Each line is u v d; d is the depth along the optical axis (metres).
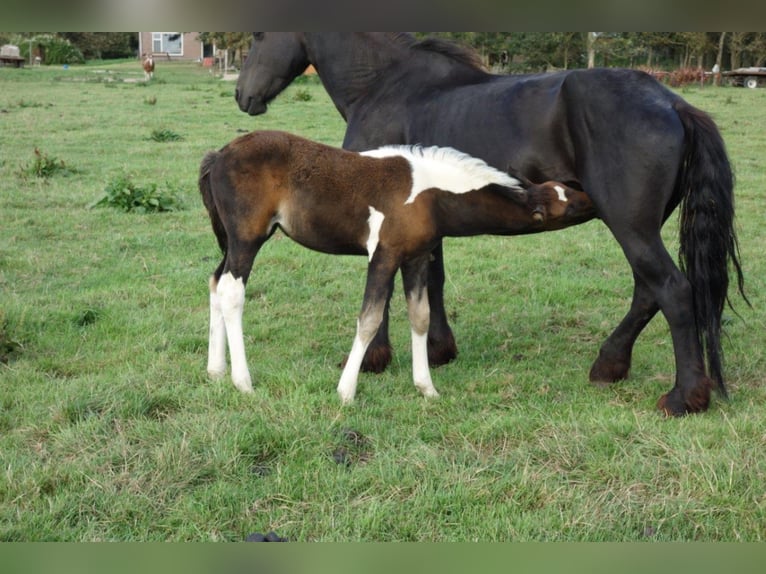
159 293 6.54
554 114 4.32
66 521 3.32
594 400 4.55
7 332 5.35
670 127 4.04
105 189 9.73
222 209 4.49
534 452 3.87
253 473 3.70
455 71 5.02
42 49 46.31
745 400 4.50
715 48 35.25
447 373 5.07
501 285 7.04
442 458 3.83
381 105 5.21
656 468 3.65
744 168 12.21
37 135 14.88
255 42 5.86
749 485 3.48
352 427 4.14
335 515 3.41
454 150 4.34
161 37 51.28
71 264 7.39
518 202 4.20
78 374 4.95
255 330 5.80
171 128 16.05
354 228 4.40
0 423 4.18
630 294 6.77
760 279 7.02
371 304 4.38
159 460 3.66
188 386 4.66
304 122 16.89
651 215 4.11
